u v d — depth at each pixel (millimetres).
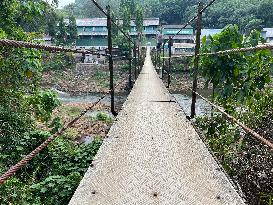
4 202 3529
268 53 3934
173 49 33844
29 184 4309
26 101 5453
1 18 5141
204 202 1854
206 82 4387
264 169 3150
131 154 2594
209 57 4219
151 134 3189
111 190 1983
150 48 38344
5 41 1240
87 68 30609
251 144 3488
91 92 24125
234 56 4086
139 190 1991
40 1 5906
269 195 2820
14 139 4906
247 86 3908
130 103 5129
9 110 4969
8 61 4621
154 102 5227
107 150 2682
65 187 3648
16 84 4965
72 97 22062
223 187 2035
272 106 3736
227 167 3428
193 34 41344
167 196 1925
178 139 3027
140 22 39469
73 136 9562
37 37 5797
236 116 4105
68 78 27188
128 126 3496
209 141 3906
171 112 4320
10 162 4637
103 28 43781
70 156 4879
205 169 2309
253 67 3984
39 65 4898
